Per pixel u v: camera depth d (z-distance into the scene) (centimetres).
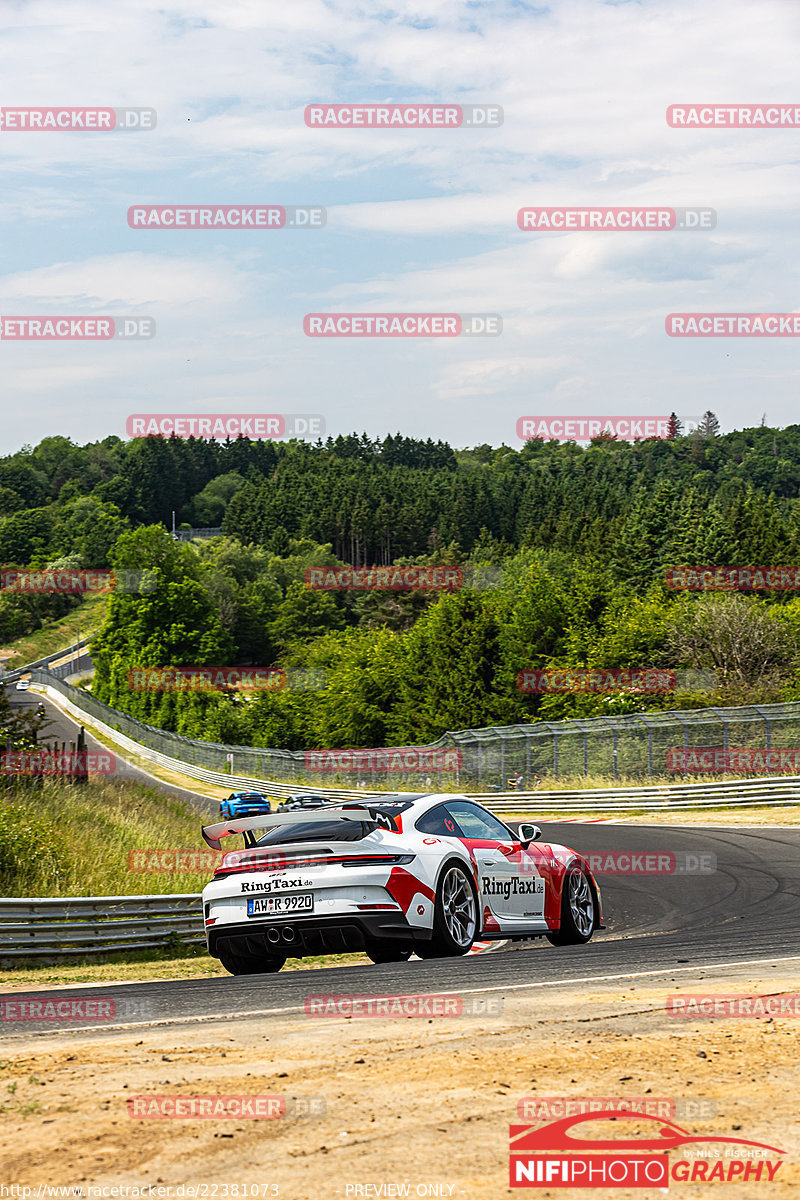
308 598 14462
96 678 11906
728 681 4688
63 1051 470
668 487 11931
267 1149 310
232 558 16825
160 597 11438
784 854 2031
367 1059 425
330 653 8988
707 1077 388
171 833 2302
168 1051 458
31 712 2406
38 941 1198
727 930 1068
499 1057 423
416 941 837
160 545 11656
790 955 807
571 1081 383
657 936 1051
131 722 8856
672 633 5206
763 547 11062
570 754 4125
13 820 1666
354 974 776
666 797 3316
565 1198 273
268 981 768
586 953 875
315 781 5509
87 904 1254
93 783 2769
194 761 7331
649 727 3650
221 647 11588
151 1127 332
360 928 811
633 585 11331
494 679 6888
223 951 870
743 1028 482
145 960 1311
